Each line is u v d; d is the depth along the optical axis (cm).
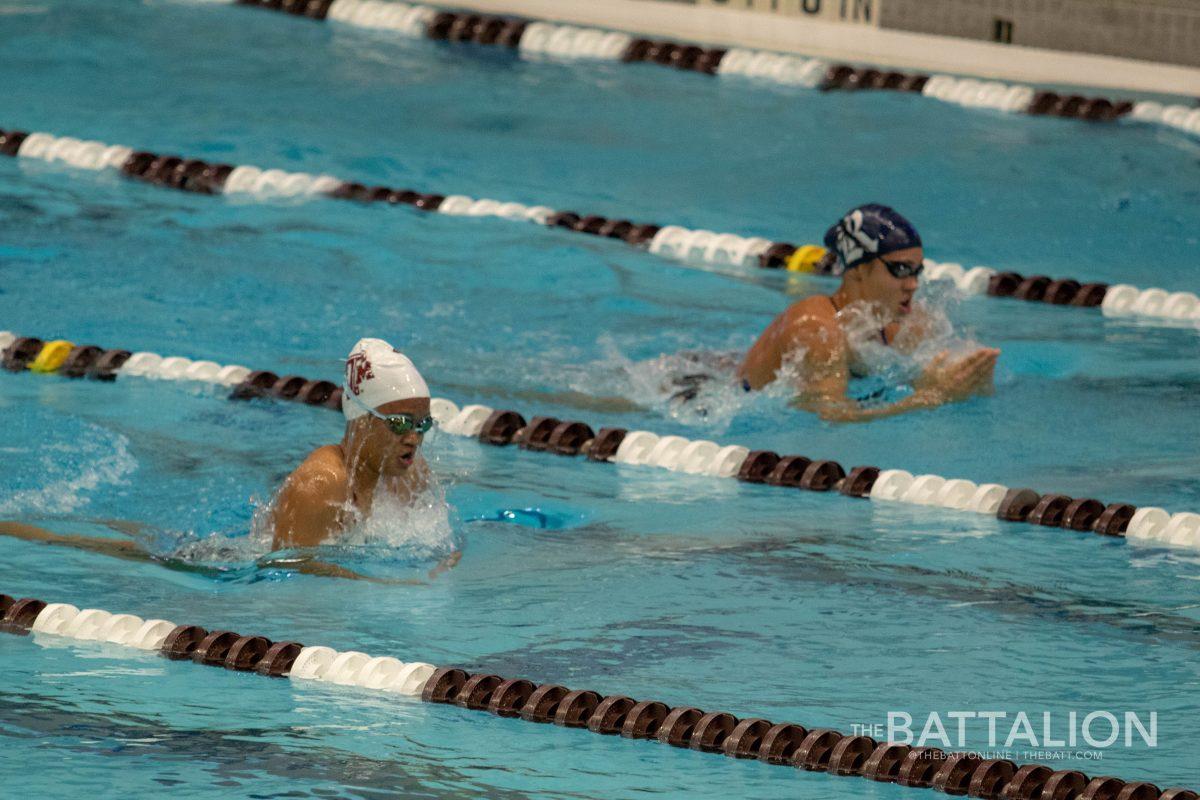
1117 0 3017
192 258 2066
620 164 2534
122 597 1184
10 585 1202
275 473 1451
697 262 2156
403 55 3097
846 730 972
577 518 1375
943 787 913
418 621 1142
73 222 2178
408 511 1303
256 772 905
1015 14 3106
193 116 2675
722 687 1033
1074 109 2800
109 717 979
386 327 1867
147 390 1664
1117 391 1703
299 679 1053
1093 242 2230
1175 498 1407
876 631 1126
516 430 1592
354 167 2473
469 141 2617
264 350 1786
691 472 1504
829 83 2973
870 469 1457
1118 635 1120
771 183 2452
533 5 3350
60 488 1398
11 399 1619
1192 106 2791
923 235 2238
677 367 1753
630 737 973
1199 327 1939
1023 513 1386
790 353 1661
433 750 944
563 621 1144
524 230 2238
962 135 2673
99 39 3095
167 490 1405
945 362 1683
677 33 3188
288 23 3278
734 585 1215
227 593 1195
